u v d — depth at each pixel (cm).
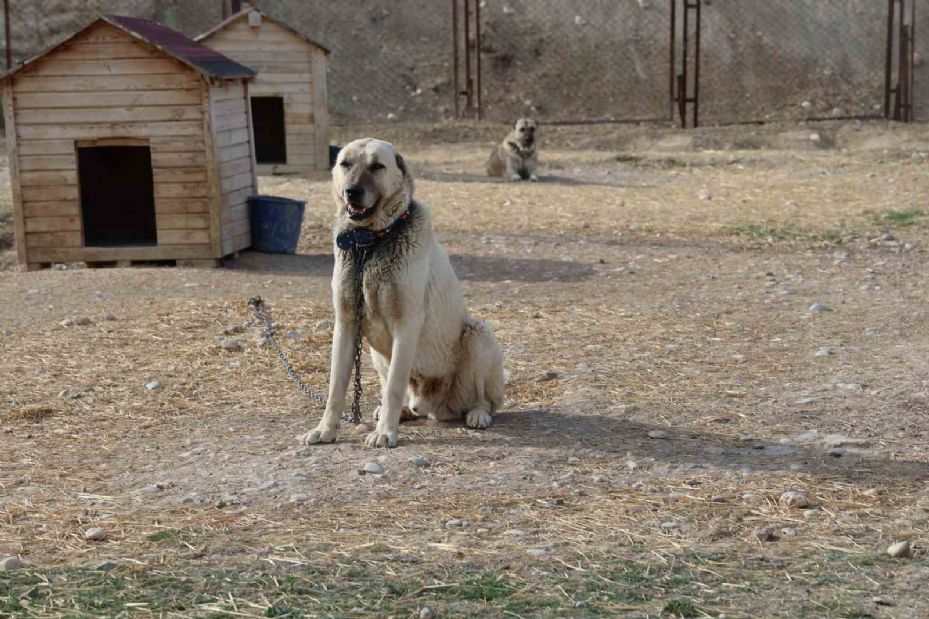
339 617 403
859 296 1090
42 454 631
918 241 1391
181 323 984
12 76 1227
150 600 420
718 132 2541
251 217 1348
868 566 457
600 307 1059
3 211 1530
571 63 3080
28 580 442
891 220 1532
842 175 2008
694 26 3148
